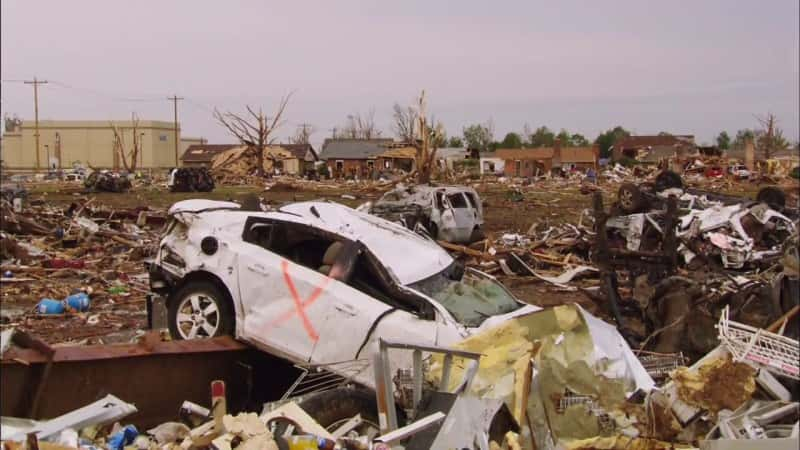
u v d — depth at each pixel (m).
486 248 21.17
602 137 126.81
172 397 6.73
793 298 8.91
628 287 13.98
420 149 51.00
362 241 8.16
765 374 5.78
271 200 43.41
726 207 17.73
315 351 7.51
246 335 7.77
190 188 51.88
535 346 5.91
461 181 65.00
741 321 9.21
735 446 5.24
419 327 7.28
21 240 21.67
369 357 7.30
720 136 121.38
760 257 16.23
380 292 7.78
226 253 8.12
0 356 5.23
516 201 45.94
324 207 9.06
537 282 17.31
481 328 7.43
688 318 9.36
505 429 5.65
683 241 15.08
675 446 5.72
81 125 110.94
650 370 7.32
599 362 6.03
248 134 71.38
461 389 5.48
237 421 5.08
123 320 12.32
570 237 22.75
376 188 53.94
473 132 131.00
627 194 16.36
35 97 86.19
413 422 5.41
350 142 92.38
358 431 5.78
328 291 7.60
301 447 4.87
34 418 5.42
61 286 15.34
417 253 8.56
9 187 36.62
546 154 96.25
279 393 7.96
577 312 6.18
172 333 8.23
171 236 8.80
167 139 114.69
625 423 5.81
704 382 5.78
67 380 5.91
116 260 19.20
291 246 8.33
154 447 5.27
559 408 5.87
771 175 71.88
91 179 51.16
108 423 5.13
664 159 79.62
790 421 5.59
